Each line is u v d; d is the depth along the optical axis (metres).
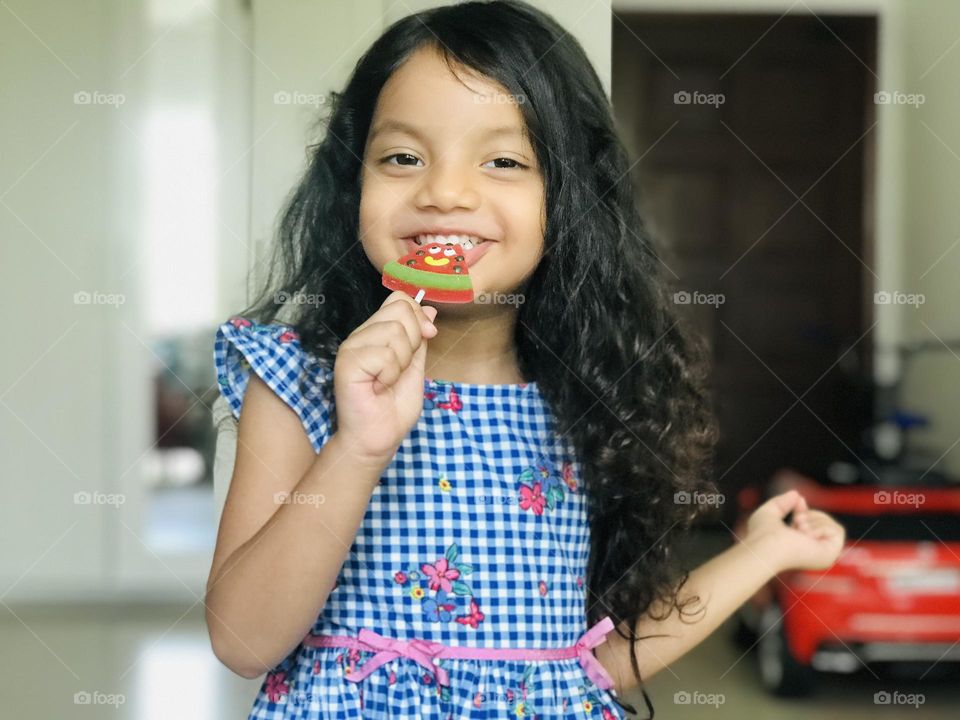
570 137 1.21
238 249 4.11
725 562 1.32
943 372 4.45
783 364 5.14
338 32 1.88
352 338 0.98
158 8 4.04
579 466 1.23
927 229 4.77
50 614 3.85
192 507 4.34
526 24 1.19
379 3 1.75
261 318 1.36
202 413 4.34
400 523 1.11
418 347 1.01
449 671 1.08
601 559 1.27
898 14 5.11
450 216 1.09
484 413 1.17
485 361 1.20
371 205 1.12
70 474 4.09
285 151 1.89
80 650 3.31
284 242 1.36
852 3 5.10
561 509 1.18
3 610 3.91
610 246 1.28
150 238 4.12
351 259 1.28
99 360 4.11
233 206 4.11
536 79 1.16
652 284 1.35
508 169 1.13
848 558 2.76
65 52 4.03
